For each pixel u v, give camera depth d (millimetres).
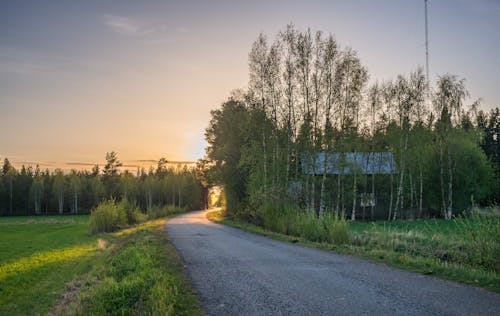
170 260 14008
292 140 35406
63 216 100750
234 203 48406
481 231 12500
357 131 41406
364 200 46500
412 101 42281
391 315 7023
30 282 15820
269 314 7266
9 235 42000
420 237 19297
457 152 45938
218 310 7602
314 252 16000
